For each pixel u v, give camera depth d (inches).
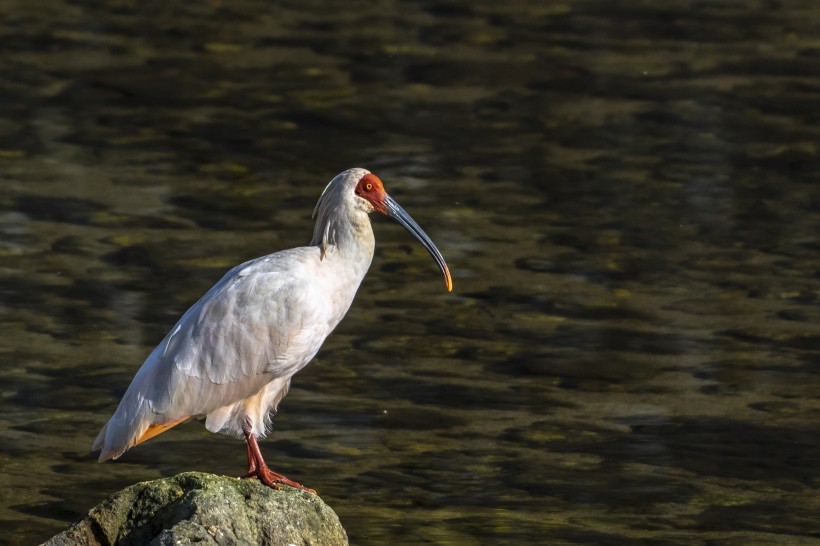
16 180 821.9
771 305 669.3
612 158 884.6
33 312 643.5
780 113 971.3
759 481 510.6
